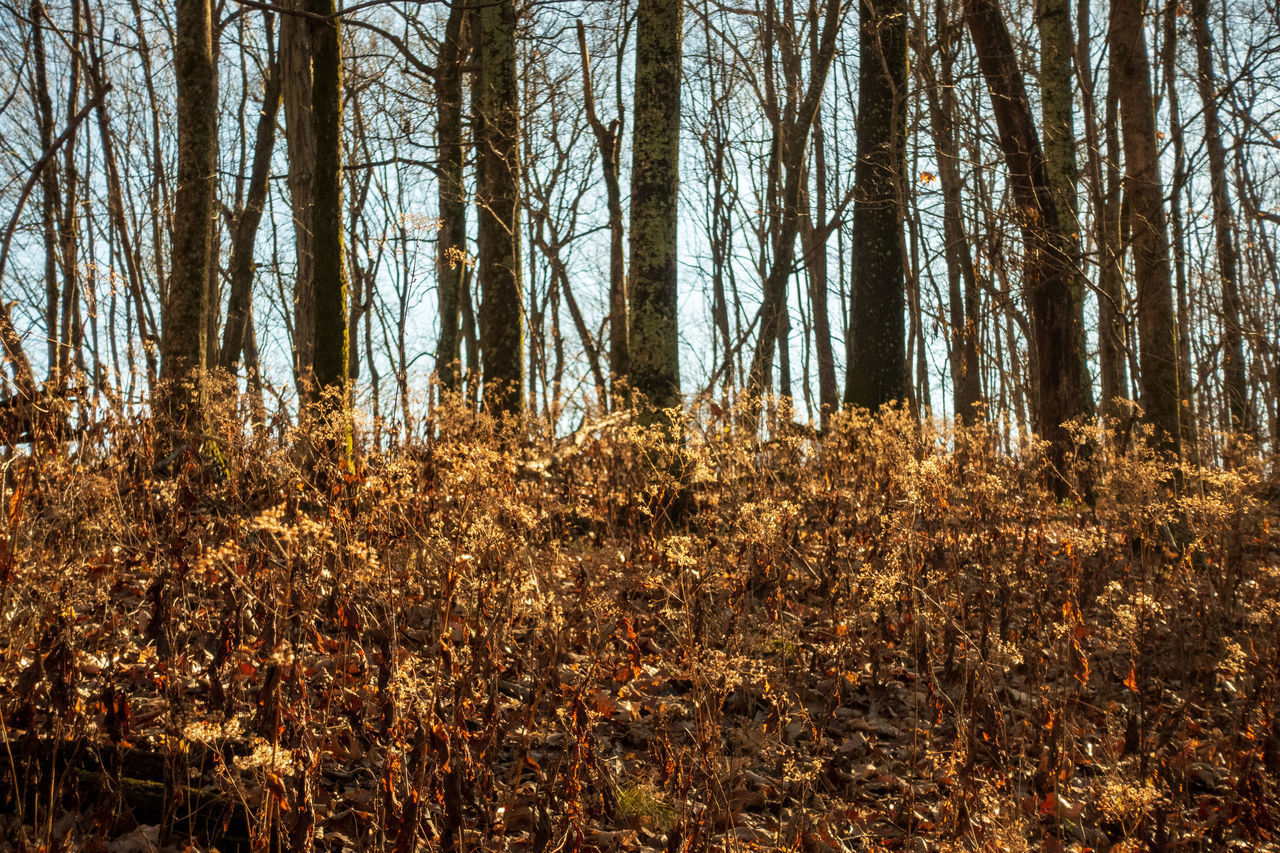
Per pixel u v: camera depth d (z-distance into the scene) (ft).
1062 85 37.04
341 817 8.91
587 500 19.56
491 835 8.99
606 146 41.86
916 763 11.27
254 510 14.65
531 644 11.62
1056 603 15.42
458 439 17.21
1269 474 23.47
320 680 10.45
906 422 21.01
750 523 14.51
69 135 28.37
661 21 24.18
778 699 11.57
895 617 13.97
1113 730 11.75
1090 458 23.48
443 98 40.73
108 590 10.55
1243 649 13.74
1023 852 8.55
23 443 14.42
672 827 9.52
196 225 22.75
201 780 8.77
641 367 23.68
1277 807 9.77
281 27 32.94
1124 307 31.01
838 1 38.60
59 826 8.09
